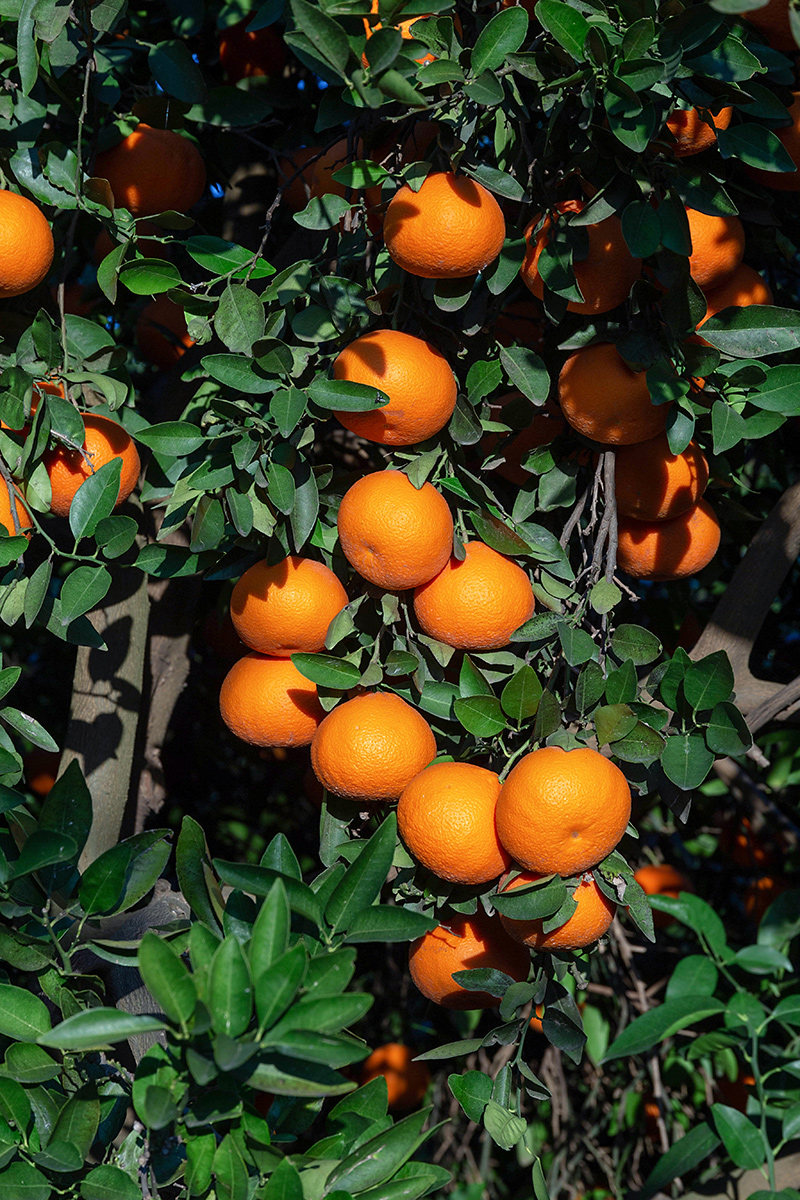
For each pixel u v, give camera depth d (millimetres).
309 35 2230
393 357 2348
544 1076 2848
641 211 2328
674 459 2404
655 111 2314
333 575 2400
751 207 2438
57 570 3129
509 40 2312
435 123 2404
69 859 2268
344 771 2346
